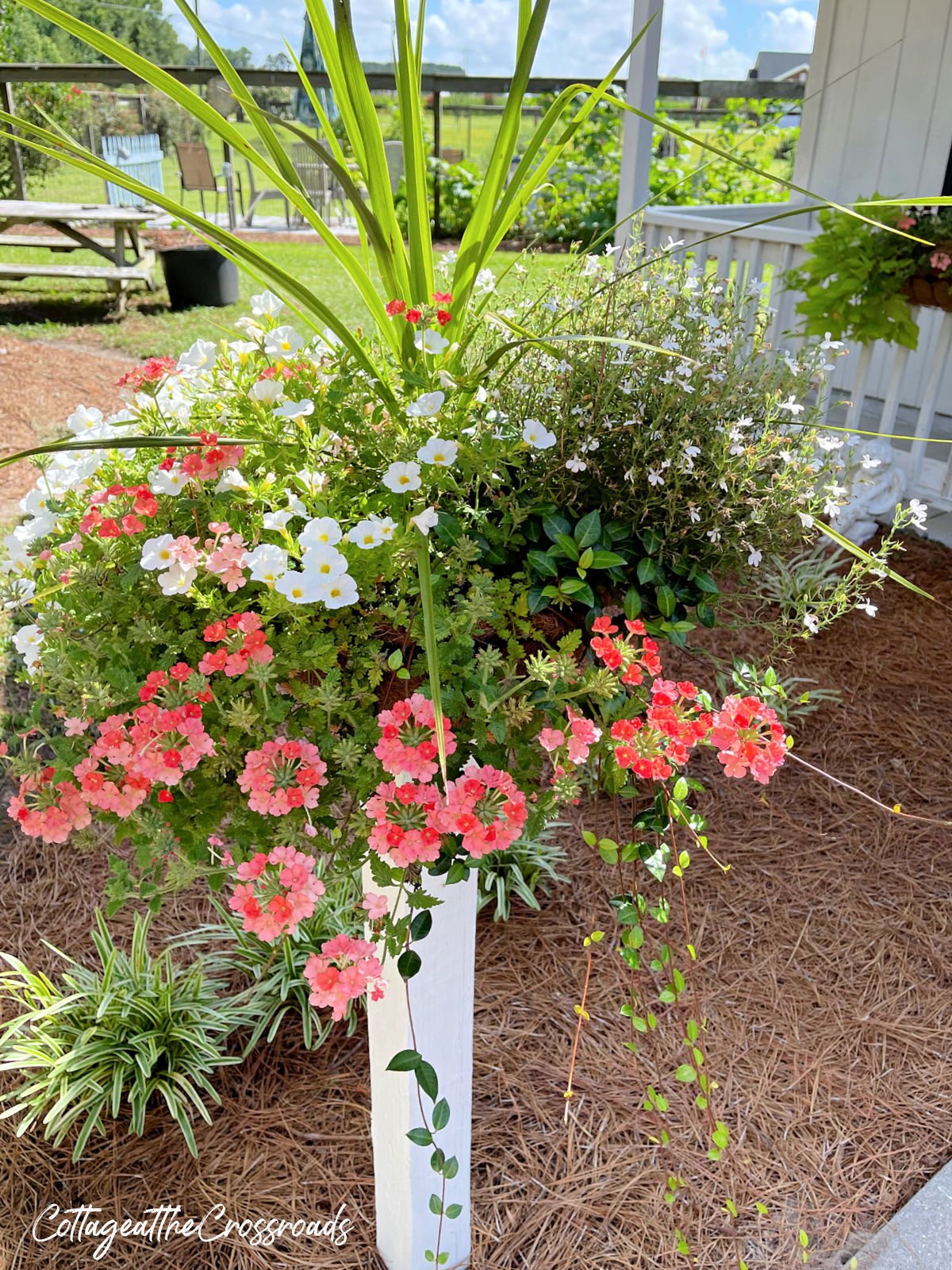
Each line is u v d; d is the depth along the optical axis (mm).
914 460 4039
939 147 4426
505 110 1043
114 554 1101
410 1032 1193
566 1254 1524
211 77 7812
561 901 2262
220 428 1204
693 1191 1624
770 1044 1908
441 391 1040
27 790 1038
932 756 2771
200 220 984
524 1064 1849
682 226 4520
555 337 1013
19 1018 1706
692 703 1408
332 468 1127
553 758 1023
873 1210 1603
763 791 2646
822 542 3619
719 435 1250
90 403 5254
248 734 1006
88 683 991
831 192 5016
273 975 1960
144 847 995
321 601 971
